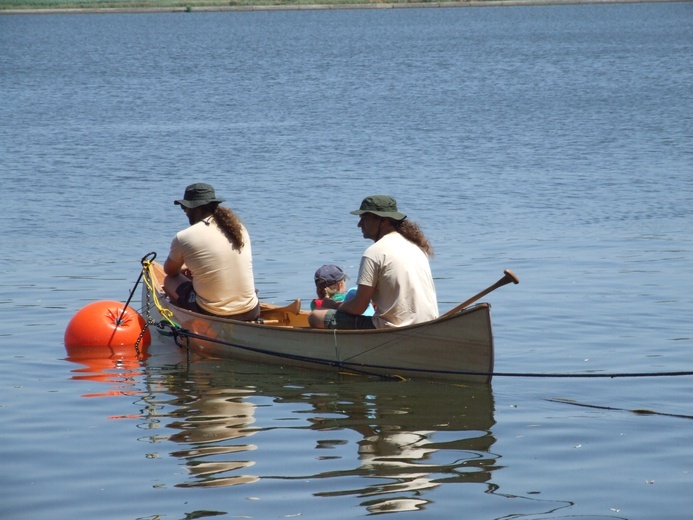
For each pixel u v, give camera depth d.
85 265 49.75
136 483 23.80
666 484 23.45
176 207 65.50
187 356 36.16
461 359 31.47
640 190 69.31
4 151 92.31
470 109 128.12
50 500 22.86
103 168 82.19
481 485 23.55
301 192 70.19
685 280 45.31
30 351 36.06
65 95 154.50
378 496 22.94
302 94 152.88
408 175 77.38
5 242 55.19
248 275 37.09
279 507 22.33
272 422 28.42
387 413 29.14
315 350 33.88
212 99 147.38
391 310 32.56
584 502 22.50
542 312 40.22
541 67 196.88
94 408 29.69
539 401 29.97
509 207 64.12
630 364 33.44
